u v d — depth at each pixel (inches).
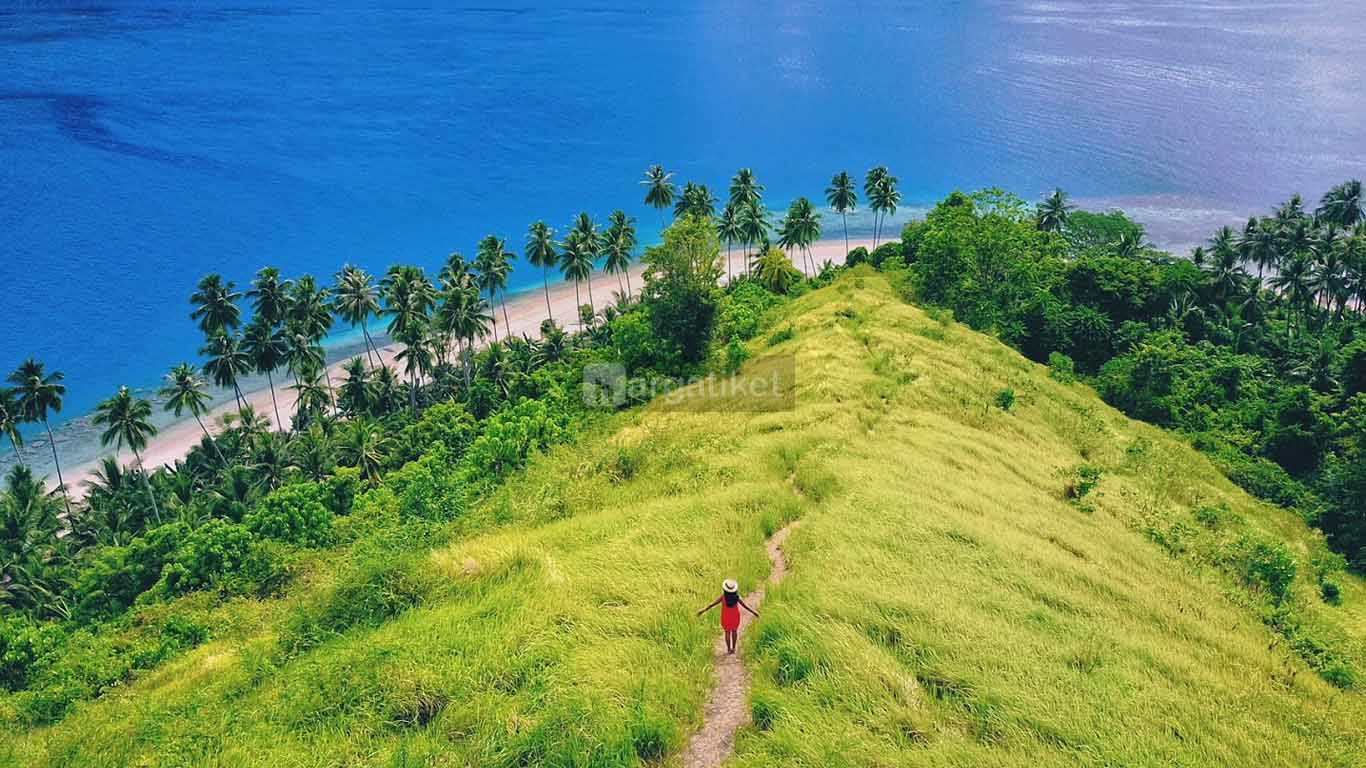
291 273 5447.8
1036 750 592.4
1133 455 1611.7
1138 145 7450.8
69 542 2532.0
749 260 5039.4
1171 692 700.7
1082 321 2785.4
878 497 1033.5
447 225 6250.0
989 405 1620.3
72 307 5078.7
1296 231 3646.7
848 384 1582.2
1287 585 1114.1
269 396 4259.4
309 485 2075.5
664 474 1214.3
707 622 740.7
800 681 651.5
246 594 1413.6
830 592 774.5
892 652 696.4
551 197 6761.8
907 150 7637.8
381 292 3462.1
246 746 620.1
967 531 954.1
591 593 792.3
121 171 7224.4
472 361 3887.8
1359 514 1624.0
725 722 627.8
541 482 1307.8
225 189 6904.5
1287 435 2146.9
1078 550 1027.3
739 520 956.0
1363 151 6993.1
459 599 821.2
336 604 856.9
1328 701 778.2
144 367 4507.9
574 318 4928.6
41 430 3988.7
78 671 1186.0
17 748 748.6
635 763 568.4
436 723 620.1
